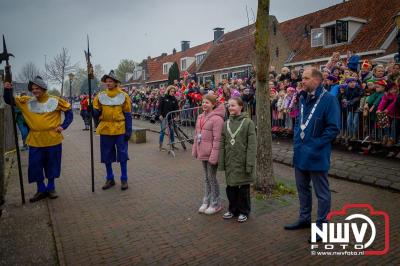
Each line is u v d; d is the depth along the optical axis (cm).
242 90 1078
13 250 395
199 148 478
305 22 2628
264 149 541
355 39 2034
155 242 400
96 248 390
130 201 546
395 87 686
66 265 356
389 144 694
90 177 707
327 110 379
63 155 989
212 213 479
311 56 2283
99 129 605
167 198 554
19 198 582
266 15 517
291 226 421
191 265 348
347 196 527
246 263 348
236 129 441
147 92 2112
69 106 587
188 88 1395
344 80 813
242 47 2756
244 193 446
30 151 563
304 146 393
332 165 670
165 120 955
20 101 568
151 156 912
